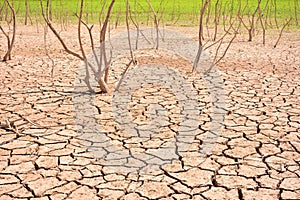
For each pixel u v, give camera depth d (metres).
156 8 22.11
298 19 17.94
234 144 4.12
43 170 3.54
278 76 7.11
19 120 4.75
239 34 13.24
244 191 3.22
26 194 3.15
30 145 4.04
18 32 13.45
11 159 3.73
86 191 3.21
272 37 12.41
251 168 3.60
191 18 18.42
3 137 4.22
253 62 8.38
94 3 23.33
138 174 3.50
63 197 3.12
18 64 8.02
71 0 25.12
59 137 4.26
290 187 3.29
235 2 23.08
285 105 5.43
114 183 3.34
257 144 4.12
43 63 8.17
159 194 3.18
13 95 5.80
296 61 8.52
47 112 5.05
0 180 3.35
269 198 3.13
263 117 4.93
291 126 4.63
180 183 3.35
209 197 3.14
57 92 5.98
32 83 6.51
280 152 3.93
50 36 12.62
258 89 6.24
